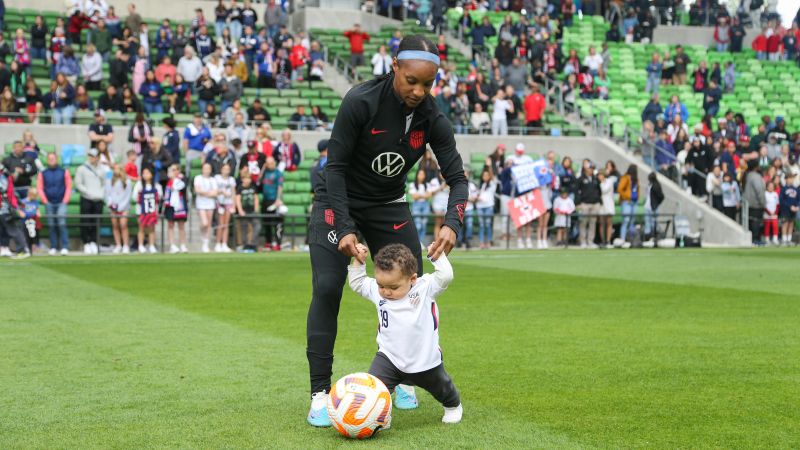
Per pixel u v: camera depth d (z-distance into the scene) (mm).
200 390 5086
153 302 9383
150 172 17984
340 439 4078
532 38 28984
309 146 22594
